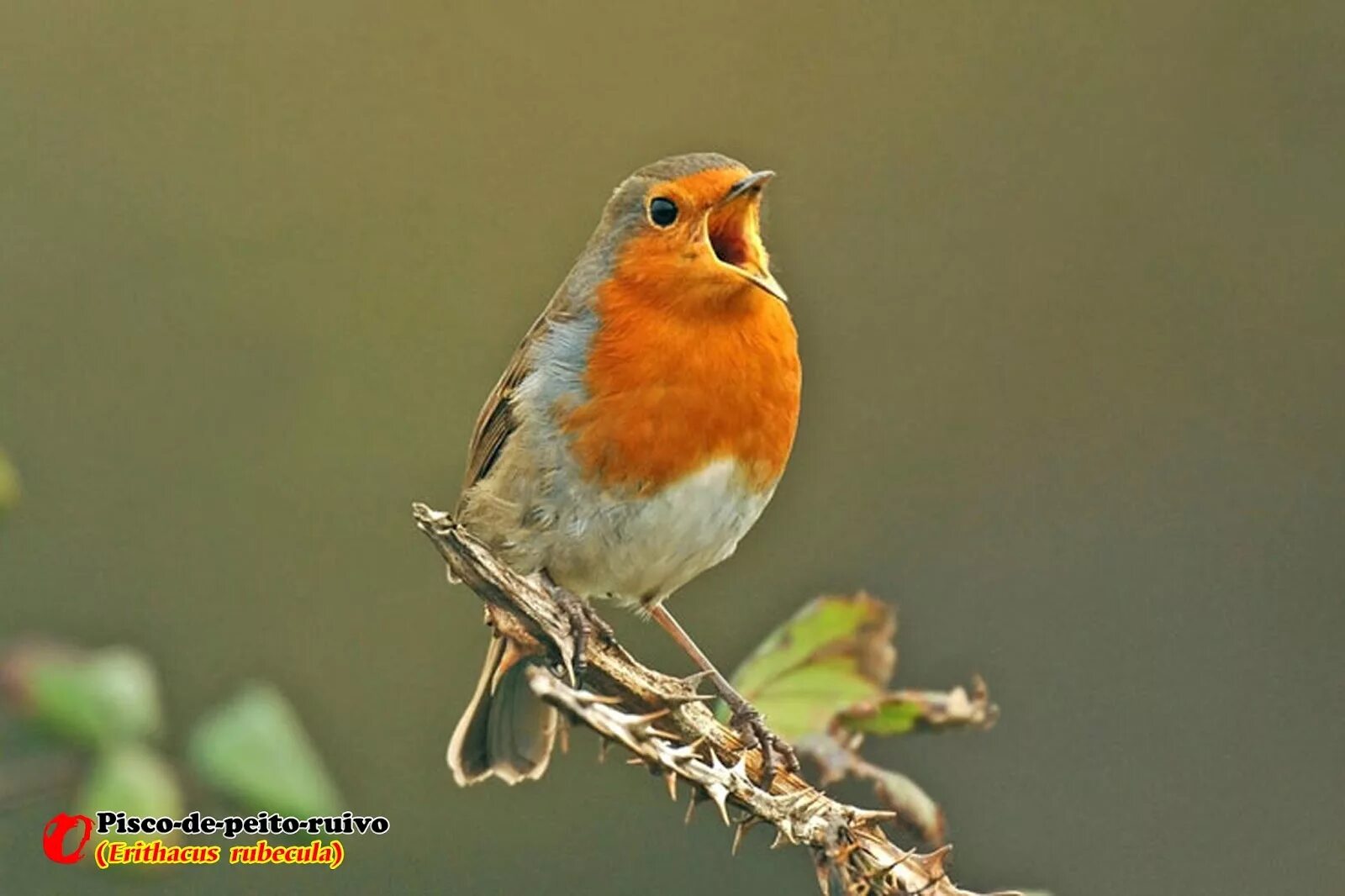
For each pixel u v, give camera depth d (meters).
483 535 8.20
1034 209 13.35
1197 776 11.50
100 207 13.12
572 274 8.27
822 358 12.95
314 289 13.07
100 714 4.22
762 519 12.52
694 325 7.73
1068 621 12.24
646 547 7.96
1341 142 13.30
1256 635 12.05
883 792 6.36
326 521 12.49
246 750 4.41
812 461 12.75
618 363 7.75
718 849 11.31
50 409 12.62
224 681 11.93
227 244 13.13
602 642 6.70
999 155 13.49
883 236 13.41
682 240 7.70
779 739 7.60
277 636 12.12
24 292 12.87
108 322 12.87
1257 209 13.26
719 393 7.74
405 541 12.46
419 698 11.99
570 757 11.52
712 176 7.71
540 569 8.14
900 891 5.86
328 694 11.99
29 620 11.97
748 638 12.19
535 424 7.91
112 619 12.08
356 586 12.33
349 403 12.84
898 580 12.40
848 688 6.47
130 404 12.68
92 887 9.65
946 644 12.17
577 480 7.86
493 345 13.02
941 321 13.27
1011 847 11.23
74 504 12.39
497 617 6.43
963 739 11.48
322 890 10.95
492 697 8.07
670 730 6.58
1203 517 12.48
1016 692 11.91
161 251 13.05
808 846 5.86
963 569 12.39
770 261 8.42
